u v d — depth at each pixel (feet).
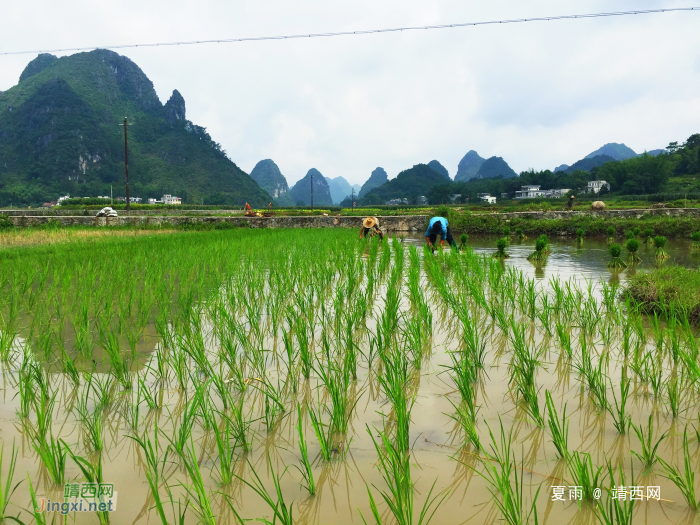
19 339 15.08
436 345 15.19
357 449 8.62
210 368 11.71
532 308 18.24
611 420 9.68
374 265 32.58
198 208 232.53
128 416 9.97
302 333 14.71
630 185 361.30
